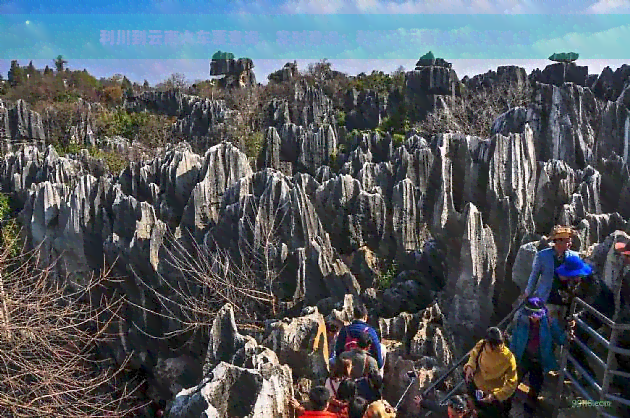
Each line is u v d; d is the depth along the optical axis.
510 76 70.50
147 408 21.86
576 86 32.34
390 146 47.38
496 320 16.78
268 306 20.36
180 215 29.23
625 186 21.17
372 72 91.75
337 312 15.64
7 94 96.94
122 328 24.53
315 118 76.88
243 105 79.00
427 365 13.26
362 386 10.50
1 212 33.72
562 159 30.44
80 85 108.69
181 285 23.59
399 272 21.38
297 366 14.31
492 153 22.88
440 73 68.81
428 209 24.34
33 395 18.12
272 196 23.08
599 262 13.06
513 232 18.11
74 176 37.41
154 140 66.56
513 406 11.19
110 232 27.62
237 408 11.21
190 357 20.77
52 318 22.39
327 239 22.70
